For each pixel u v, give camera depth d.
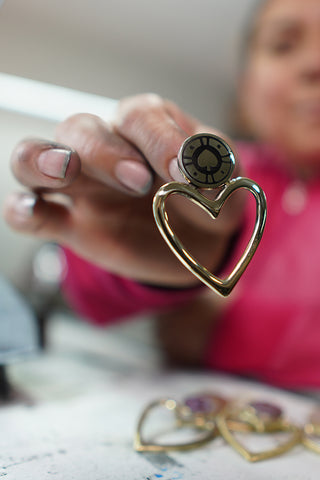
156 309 0.47
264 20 0.53
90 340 0.47
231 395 0.32
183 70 0.81
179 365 0.40
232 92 0.86
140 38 0.70
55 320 0.52
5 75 0.55
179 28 0.71
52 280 0.47
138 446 0.24
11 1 0.53
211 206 0.21
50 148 0.23
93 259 0.30
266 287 0.51
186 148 0.21
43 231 0.28
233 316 0.49
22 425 0.26
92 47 0.65
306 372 0.42
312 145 0.51
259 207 0.22
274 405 0.27
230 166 0.21
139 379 0.34
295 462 0.24
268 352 0.45
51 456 0.23
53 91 0.60
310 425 0.26
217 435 0.26
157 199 0.21
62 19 0.60
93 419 0.27
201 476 0.22
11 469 0.22
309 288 0.48
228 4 0.65
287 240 0.54
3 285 0.31
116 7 0.62
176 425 0.27
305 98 0.49
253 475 0.22
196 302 0.50
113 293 0.40
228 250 0.30
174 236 0.21
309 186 0.56
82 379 0.33
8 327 0.29
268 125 0.55
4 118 0.58
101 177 0.23
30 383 0.32
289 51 0.50
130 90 0.71
